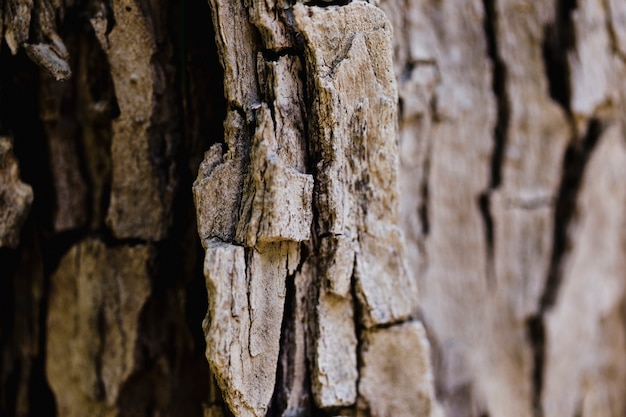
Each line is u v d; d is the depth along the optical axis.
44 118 0.53
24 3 0.49
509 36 0.63
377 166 0.49
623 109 0.66
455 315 0.64
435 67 0.61
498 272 0.65
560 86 0.64
